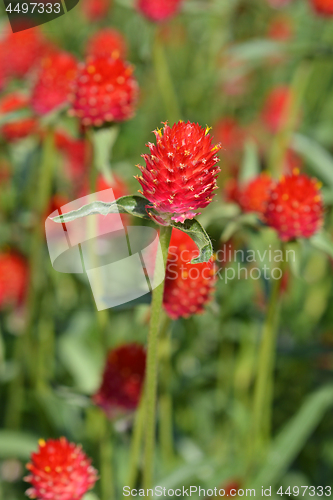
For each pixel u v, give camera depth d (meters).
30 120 0.76
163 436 0.71
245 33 1.16
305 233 0.64
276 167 0.83
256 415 0.67
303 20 1.19
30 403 0.77
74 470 0.59
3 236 0.80
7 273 0.77
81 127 0.68
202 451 0.74
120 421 0.67
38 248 0.74
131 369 0.66
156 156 0.56
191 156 0.55
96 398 0.66
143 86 1.10
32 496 0.60
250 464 0.69
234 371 0.79
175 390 0.75
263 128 1.05
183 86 1.11
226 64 1.02
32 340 0.75
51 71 0.71
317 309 0.83
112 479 0.69
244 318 0.77
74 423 0.76
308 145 0.83
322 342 0.74
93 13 1.21
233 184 0.73
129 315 0.80
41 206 0.73
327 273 0.83
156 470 0.71
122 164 0.83
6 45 0.84
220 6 0.93
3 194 0.81
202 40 1.22
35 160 0.80
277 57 1.13
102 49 0.99
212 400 0.79
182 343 0.76
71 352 0.77
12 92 0.80
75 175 0.81
